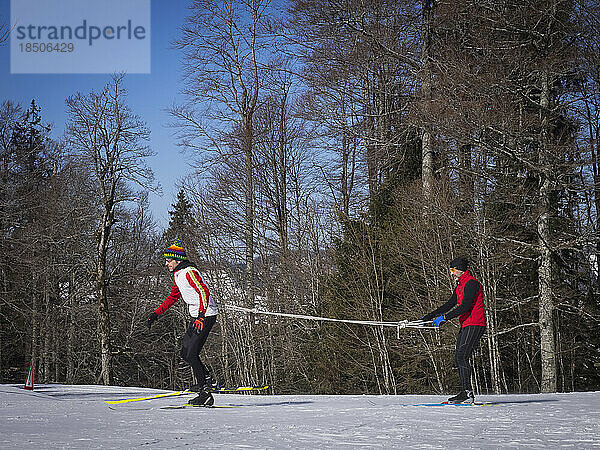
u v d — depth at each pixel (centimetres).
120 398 1301
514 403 1052
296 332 3259
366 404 1077
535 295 2456
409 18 2975
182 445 548
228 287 3509
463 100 2308
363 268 2786
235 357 3466
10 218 3288
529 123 2259
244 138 3694
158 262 4116
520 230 2586
